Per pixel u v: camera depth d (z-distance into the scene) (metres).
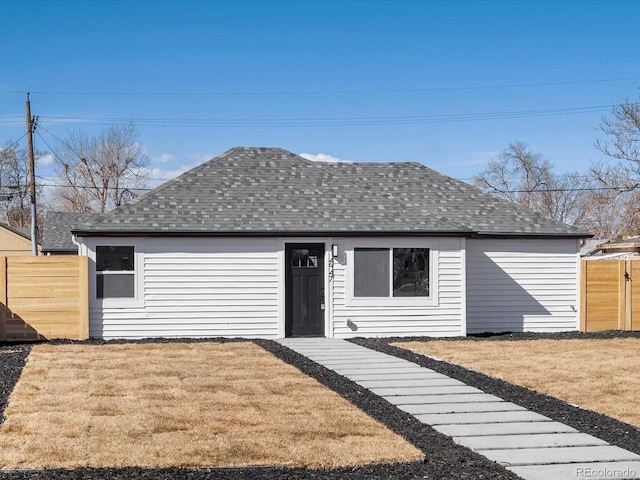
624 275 21.80
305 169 22.62
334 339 19.17
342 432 9.23
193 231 18.92
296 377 12.89
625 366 14.69
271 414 10.10
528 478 7.75
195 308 19.22
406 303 19.91
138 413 10.09
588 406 11.19
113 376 12.91
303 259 19.78
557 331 21.61
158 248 19.08
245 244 19.44
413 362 15.05
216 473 7.73
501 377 13.41
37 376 12.89
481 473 7.88
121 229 18.67
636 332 21.25
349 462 8.09
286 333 19.59
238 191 20.98
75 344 17.66
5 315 18.33
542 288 21.58
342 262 19.72
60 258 18.56
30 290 18.45
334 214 20.33
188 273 19.20
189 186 20.91
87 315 18.62
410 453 8.41
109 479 7.48
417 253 20.06
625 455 8.61
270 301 19.50
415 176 23.58
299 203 20.73
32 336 18.44
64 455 8.15
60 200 59.69
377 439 8.97
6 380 12.55
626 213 42.56
